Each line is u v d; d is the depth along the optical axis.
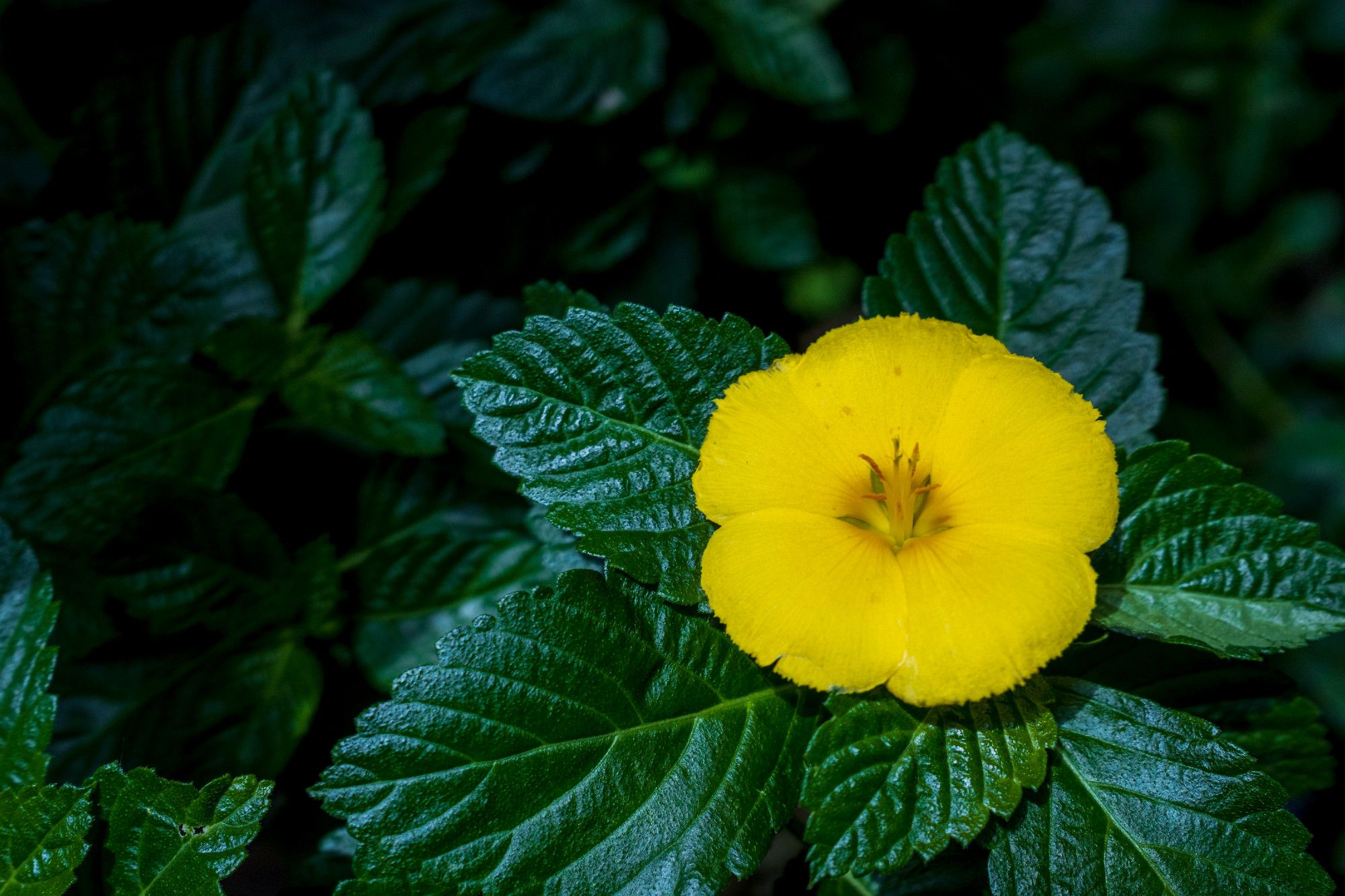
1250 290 0.71
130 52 0.40
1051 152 0.58
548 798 0.30
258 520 0.35
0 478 0.36
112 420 0.36
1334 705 0.56
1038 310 0.34
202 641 0.36
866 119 0.43
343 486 0.38
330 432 0.38
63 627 0.35
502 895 0.30
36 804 0.30
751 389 0.30
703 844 0.30
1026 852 0.30
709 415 0.32
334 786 0.30
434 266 0.41
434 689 0.30
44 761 0.31
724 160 0.43
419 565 0.36
